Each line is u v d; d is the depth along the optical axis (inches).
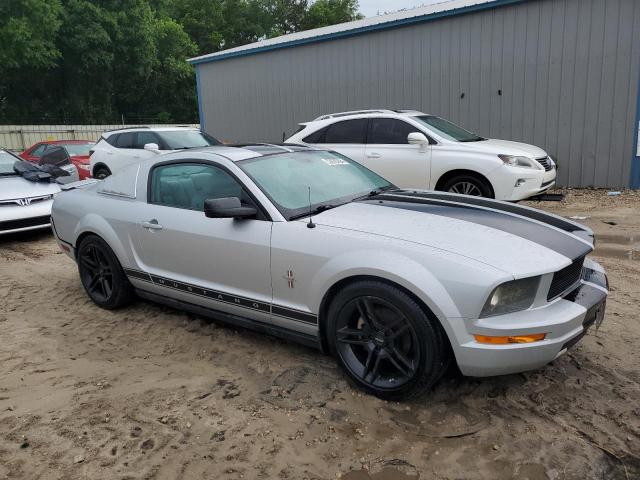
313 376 140.5
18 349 164.6
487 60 464.1
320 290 130.9
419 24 494.6
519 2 437.7
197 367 148.9
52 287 226.1
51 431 120.2
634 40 397.4
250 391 134.6
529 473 102.7
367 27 522.3
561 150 443.8
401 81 516.4
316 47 569.9
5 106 1502.2
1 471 107.3
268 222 142.4
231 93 663.8
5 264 266.7
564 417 119.3
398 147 332.2
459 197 159.5
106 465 108.4
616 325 165.2
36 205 312.5
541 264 115.3
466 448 110.4
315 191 156.3
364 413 123.3
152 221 169.5
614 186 425.7
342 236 129.3
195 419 123.0
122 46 1455.5
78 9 1343.5
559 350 115.8
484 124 476.7
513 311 113.7
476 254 116.3
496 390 130.8
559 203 374.9
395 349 123.7
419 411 123.6
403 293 118.3
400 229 128.9
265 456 109.7
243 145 183.6
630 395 126.8
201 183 161.3
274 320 144.8
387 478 102.8
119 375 145.6
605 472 102.2
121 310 195.2
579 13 415.2
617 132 417.1
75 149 574.2
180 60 1689.2
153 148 432.8
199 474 105.0
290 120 612.4
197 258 157.8
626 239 269.1
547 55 435.2
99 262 194.7
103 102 1581.0
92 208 191.3
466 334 112.3
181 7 2010.3
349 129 354.0
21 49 1243.2
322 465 106.7
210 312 163.3
